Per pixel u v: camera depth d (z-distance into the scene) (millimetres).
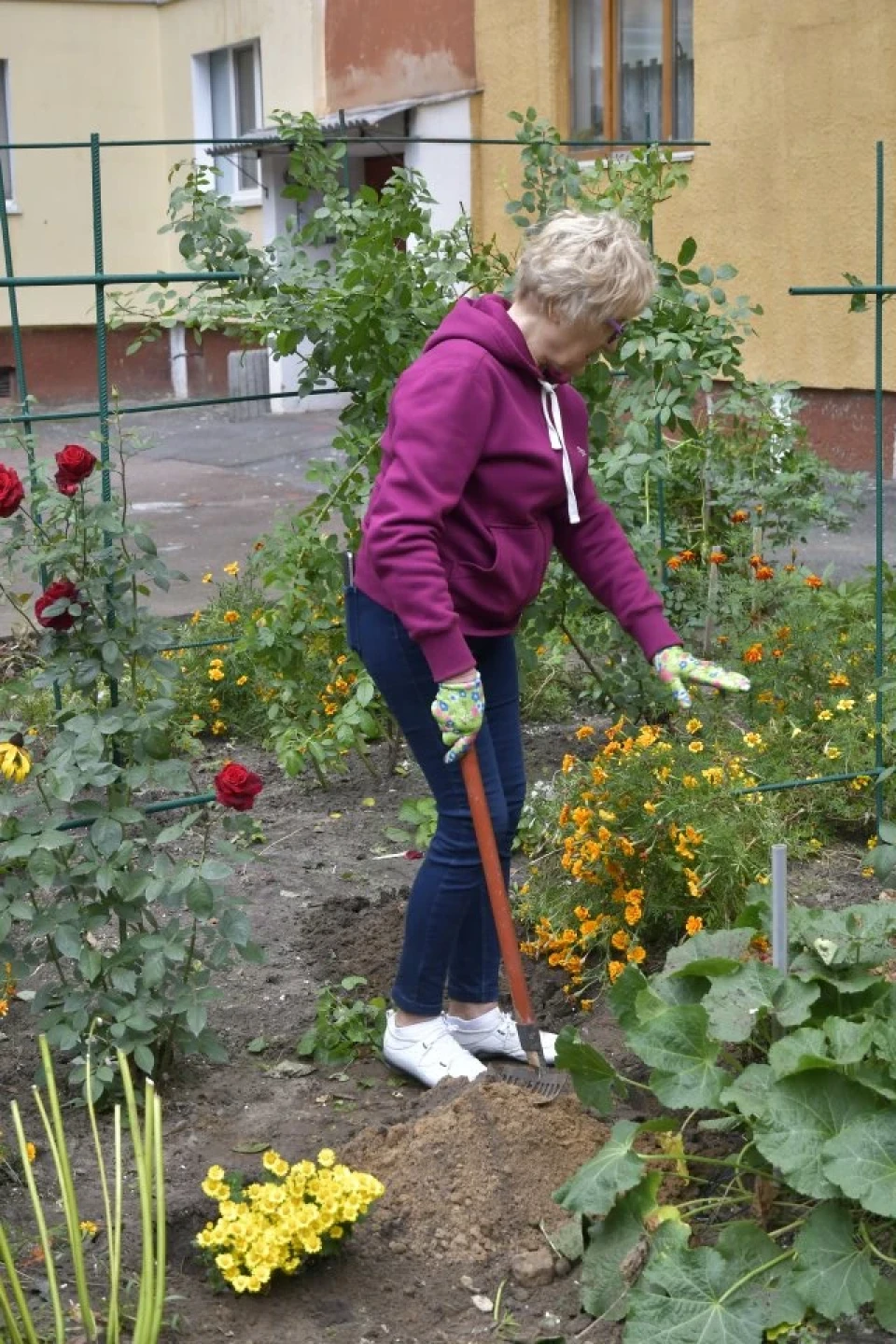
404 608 2883
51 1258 2461
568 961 3654
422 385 2887
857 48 10508
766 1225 2660
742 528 6477
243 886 4434
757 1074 2557
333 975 3846
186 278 3564
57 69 17922
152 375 18625
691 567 5961
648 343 4582
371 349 4762
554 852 4062
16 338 4418
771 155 11375
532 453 2977
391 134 15406
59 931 3113
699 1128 3012
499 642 3213
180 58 18234
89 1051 3078
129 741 3273
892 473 10906
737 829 3791
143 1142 2779
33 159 17891
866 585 6027
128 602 3271
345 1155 2943
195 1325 2527
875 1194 2293
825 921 2840
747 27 11359
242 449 14344
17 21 17578
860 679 5191
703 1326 2363
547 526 3146
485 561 3012
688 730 4375
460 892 3188
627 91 12969
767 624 5688
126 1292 2602
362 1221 2775
